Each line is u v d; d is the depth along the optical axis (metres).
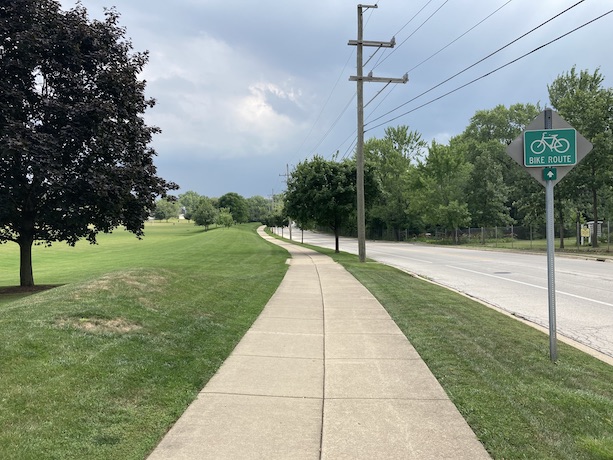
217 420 4.08
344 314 9.02
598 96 30.14
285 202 33.94
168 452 3.48
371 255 30.72
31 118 12.45
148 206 14.58
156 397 4.48
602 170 29.67
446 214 51.91
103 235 83.56
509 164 67.25
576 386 4.96
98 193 11.86
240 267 19.52
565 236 50.75
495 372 5.38
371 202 32.59
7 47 11.90
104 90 13.12
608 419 4.09
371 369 5.57
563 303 11.01
